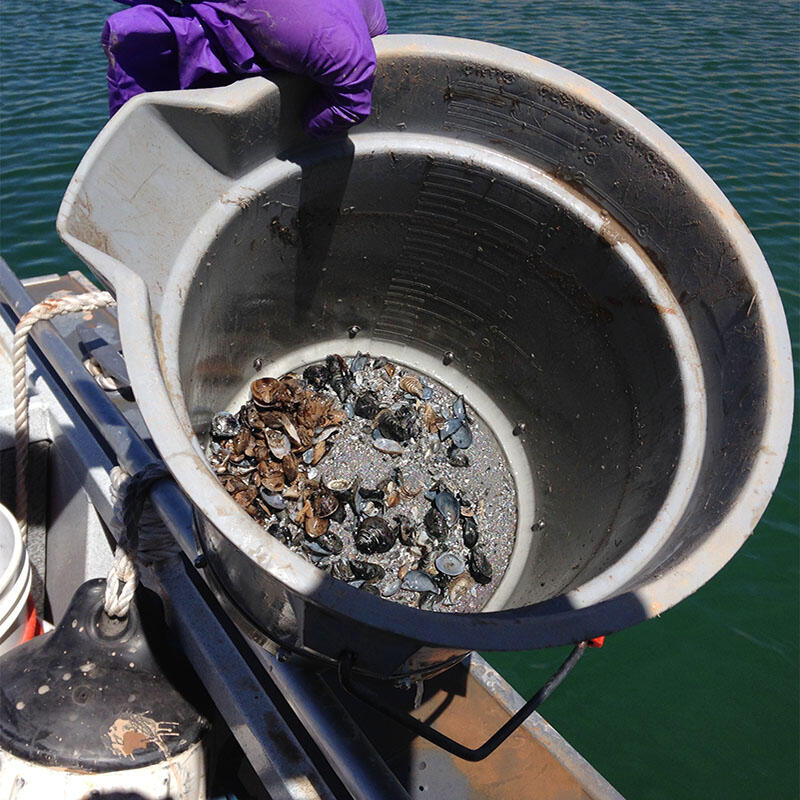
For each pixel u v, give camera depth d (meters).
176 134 1.17
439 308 1.78
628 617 0.82
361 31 1.25
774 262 4.78
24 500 1.77
